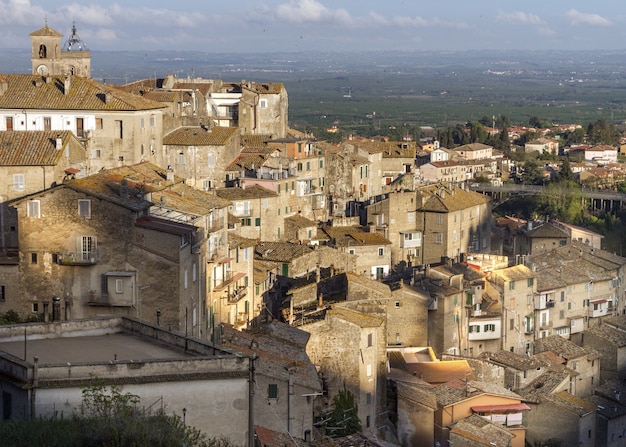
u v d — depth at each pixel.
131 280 110.00
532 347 187.75
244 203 185.38
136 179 125.62
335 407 130.12
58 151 138.38
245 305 146.25
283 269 166.50
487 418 145.62
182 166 198.38
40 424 66.88
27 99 170.50
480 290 180.00
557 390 168.88
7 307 112.50
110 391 70.12
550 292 193.75
